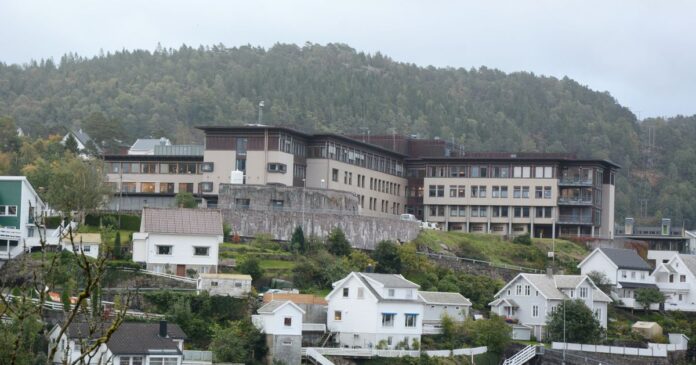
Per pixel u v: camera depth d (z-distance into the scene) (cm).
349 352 11069
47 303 9325
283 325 10850
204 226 12950
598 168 19462
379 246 14912
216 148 16888
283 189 15850
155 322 10456
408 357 11250
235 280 11744
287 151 16912
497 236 17775
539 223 19150
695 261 16275
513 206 19288
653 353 13075
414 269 14850
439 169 19750
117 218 14188
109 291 11462
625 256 16175
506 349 12319
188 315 10950
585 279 14150
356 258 14325
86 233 12950
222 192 15638
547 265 16975
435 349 11919
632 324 14588
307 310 12038
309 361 10950
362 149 18562
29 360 5819
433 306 13012
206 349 10788
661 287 16038
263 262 13575
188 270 12769
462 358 11694
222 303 11475
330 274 13462
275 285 12862
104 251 2956
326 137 17500
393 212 19600
